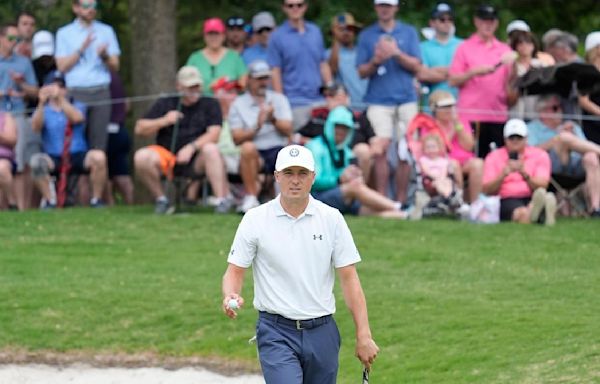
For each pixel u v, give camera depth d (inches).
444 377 1200.2
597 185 1829.5
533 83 1872.5
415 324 1349.7
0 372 1298.0
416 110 1902.1
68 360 1331.2
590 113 1884.8
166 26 2304.4
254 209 936.3
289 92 1930.4
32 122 1925.4
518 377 1171.3
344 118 1797.5
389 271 1558.8
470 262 1592.0
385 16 1913.1
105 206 1989.4
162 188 1902.1
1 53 1959.9
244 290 1503.4
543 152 1811.0
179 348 1346.0
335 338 938.1
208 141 1877.5
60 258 1642.5
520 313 1362.0
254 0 2691.9
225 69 2014.0
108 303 1455.5
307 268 922.7
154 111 1886.1
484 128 1910.7
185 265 1605.6
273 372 914.1
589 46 1934.1
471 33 2613.2
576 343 1246.9
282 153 917.8
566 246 1664.6
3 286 1513.3
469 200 1879.9
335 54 2010.3
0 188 1931.6
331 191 1831.9
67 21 2753.4
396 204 1844.2
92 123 1978.3
